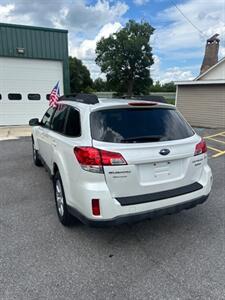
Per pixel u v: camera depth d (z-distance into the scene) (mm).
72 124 3252
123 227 3395
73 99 3758
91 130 2787
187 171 3037
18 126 12961
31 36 12570
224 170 6012
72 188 2928
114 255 2812
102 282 2404
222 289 2311
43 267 2604
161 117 3121
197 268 2594
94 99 3170
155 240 3107
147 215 2770
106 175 2613
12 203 4152
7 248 2916
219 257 2771
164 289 2312
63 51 13391
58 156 3330
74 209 2941
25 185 4961
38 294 2252
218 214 3764
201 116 16062
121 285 2365
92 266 2627
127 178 2660
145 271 2555
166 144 2869
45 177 5414
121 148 2643
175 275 2494
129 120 2924
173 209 2926
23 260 2707
